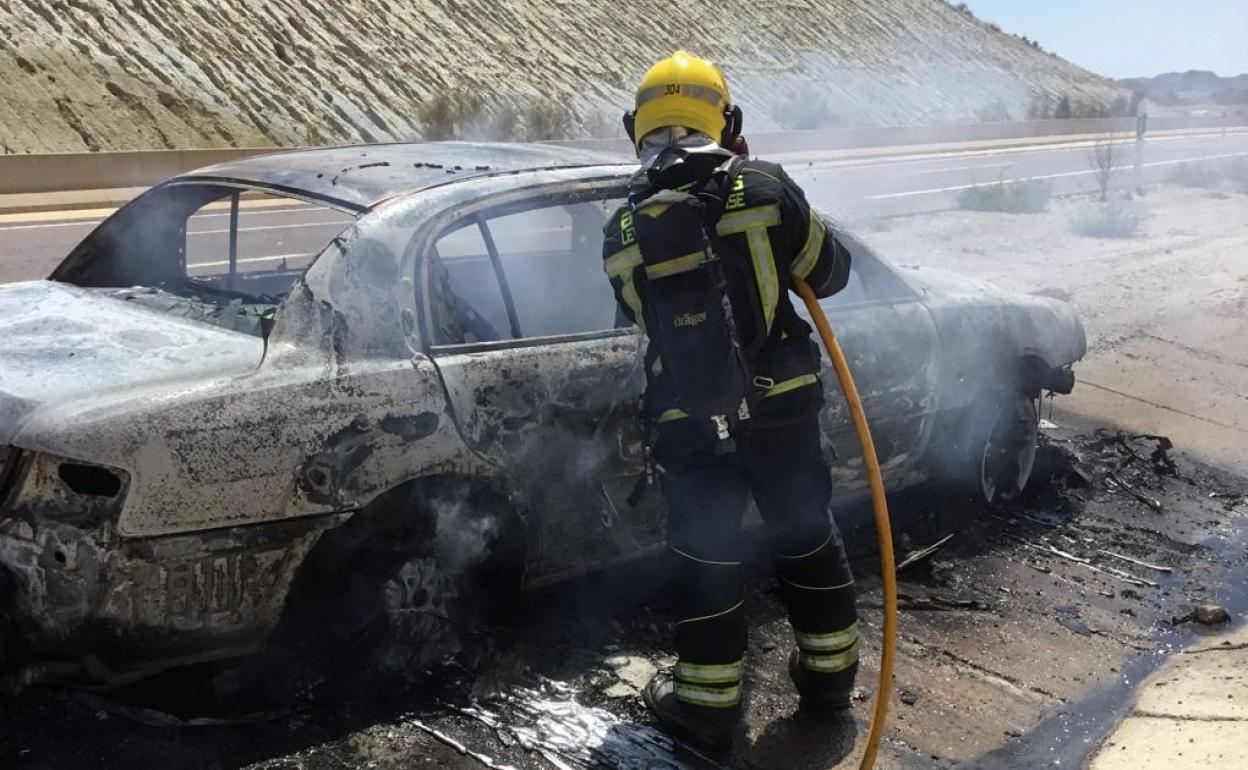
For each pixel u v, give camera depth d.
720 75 3.31
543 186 4.02
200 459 3.04
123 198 19.83
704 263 2.98
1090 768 3.52
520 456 3.66
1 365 3.21
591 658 3.91
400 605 3.54
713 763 3.38
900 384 4.82
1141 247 14.51
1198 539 5.74
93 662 3.04
